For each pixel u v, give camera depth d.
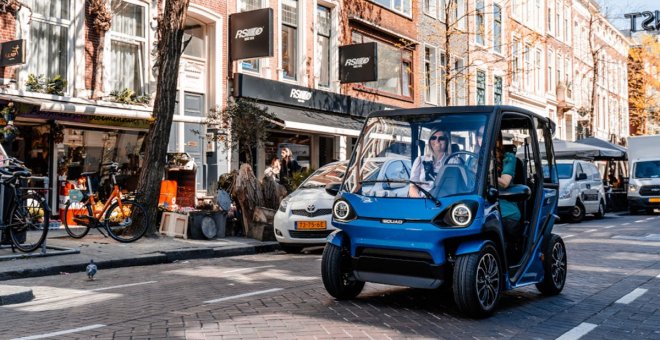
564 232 16.17
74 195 12.52
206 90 18.42
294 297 6.96
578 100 49.19
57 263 9.28
